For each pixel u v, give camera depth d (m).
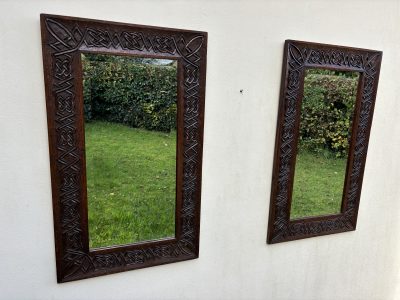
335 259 1.87
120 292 1.39
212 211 1.49
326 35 1.52
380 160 1.83
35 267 1.24
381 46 1.66
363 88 1.62
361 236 1.91
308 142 1.58
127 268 1.35
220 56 1.34
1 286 1.21
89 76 1.16
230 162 1.46
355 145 1.68
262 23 1.38
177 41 1.24
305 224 1.68
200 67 1.29
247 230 1.58
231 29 1.33
